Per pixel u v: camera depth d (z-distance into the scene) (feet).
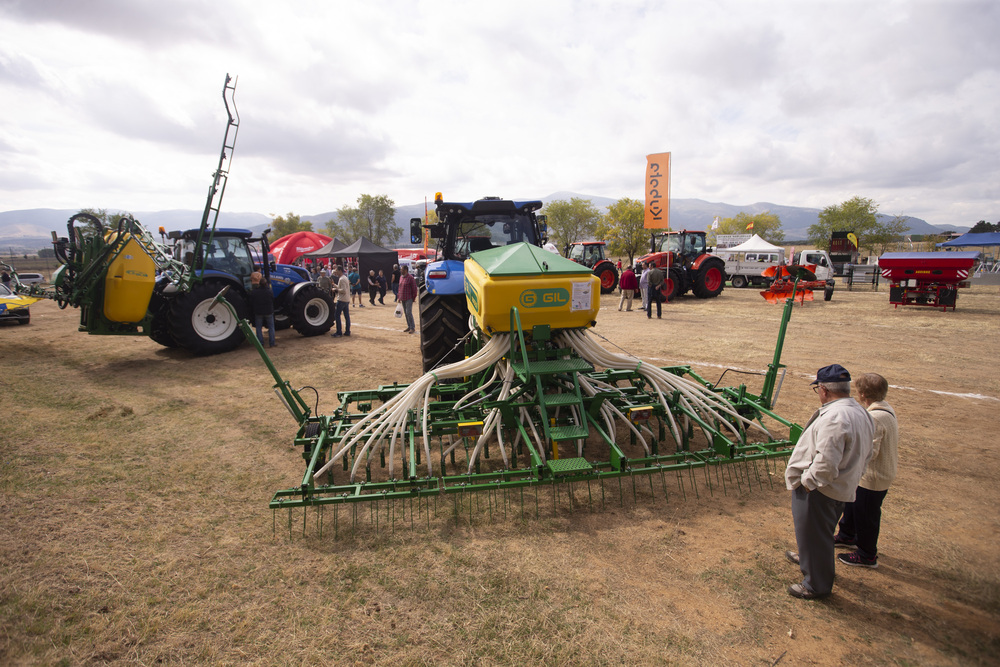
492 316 12.35
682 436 14.38
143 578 8.65
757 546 9.46
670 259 48.52
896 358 23.80
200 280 25.52
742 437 12.78
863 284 71.36
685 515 10.52
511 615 7.75
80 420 16.33
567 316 12.67
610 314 40.09
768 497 11.21
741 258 69.67
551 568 8.83
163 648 7.19
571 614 7.75
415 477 10.39
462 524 10.23
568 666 6.81
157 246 24.71
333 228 265.54
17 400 18.38
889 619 7.69
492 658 6.96
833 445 7.47
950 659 6.93
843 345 26.78
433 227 21.57
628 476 11.54
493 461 13.20
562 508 10.82
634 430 12.87
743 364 23.04
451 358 17.75
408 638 7.34
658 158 39.04
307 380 21.29
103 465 13.00
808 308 42.91
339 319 31.71
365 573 8.77
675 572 8.73
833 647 7.14
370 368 23.21
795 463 8.09
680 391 13.35
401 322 39.29
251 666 6.88
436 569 8.84
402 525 10.23
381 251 75.36
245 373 22.53
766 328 32.55
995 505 10.82
